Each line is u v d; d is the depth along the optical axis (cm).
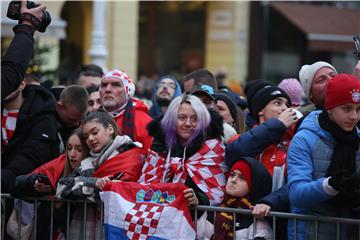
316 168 850
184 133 930
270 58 3784
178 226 878
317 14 3794
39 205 955
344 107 837
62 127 1084
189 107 929
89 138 935
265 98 995
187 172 924
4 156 1030
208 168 926
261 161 941
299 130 870
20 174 991
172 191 891
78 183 907
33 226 955
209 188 918
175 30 3806
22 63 888
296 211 864
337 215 849
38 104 1040
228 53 3741
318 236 851
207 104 1012
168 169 930
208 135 942
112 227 891
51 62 3052
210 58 3753
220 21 3738
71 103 1069
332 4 3878
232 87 1942
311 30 3700
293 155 856
